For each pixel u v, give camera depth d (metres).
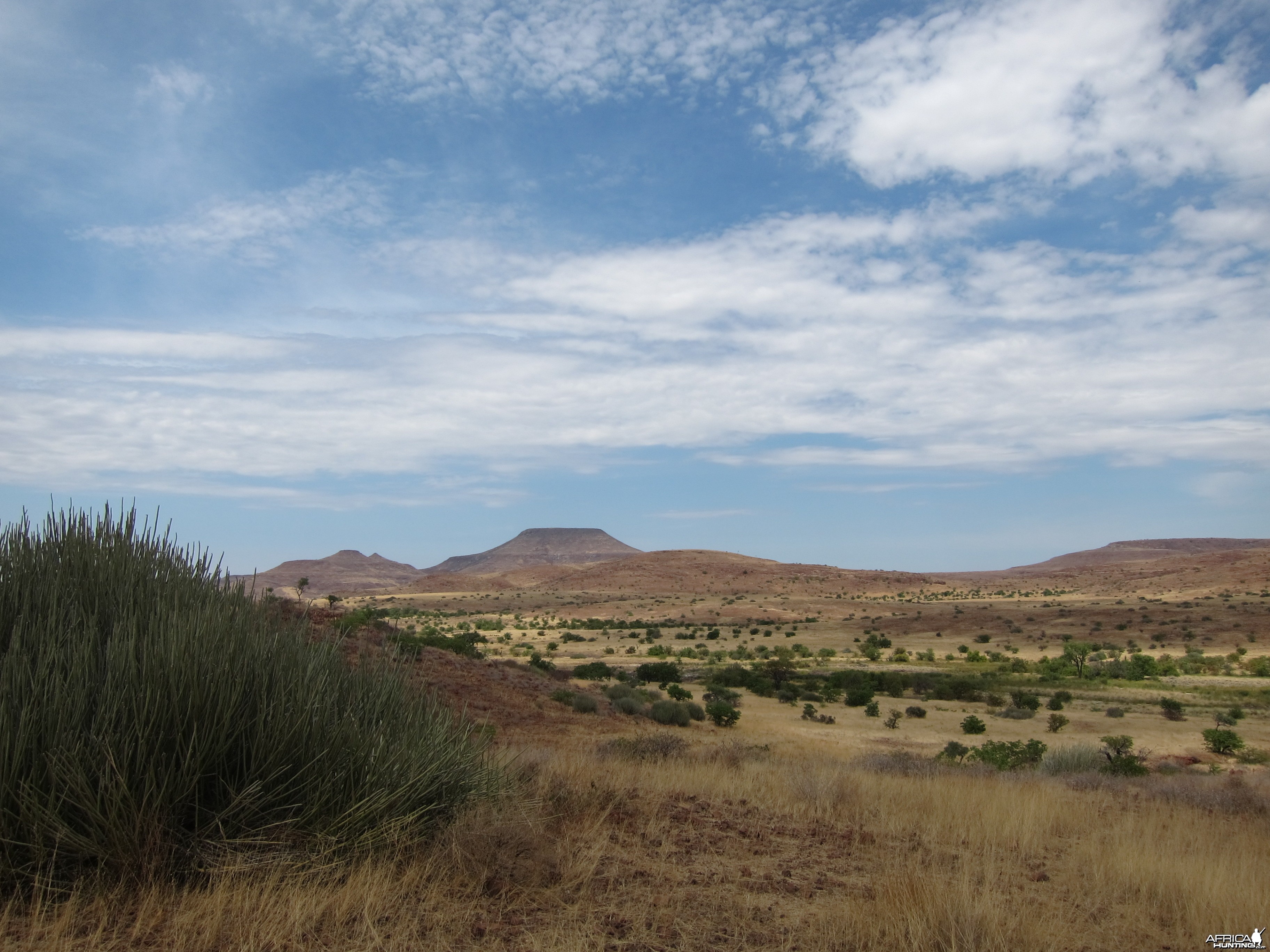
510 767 8.48
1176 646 101.62
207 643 5.75
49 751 4.86
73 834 4.68
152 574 6.89
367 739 6.18
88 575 6.39
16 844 4.57
